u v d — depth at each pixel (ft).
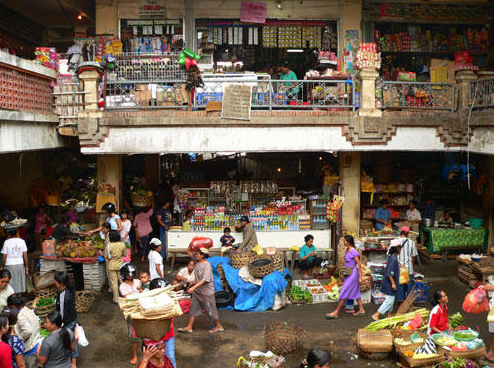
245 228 34.96
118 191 39.78
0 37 44.62
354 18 43.68
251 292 30.76
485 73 34.88
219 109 32.99
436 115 34.27
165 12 42.50
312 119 33.35
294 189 41.57
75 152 47.11
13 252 29.58
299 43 44.11
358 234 40.63
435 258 41.09
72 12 49.24
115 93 34.30
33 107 30.01
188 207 40.57
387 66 45.78
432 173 46.14
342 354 24.41
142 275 25.14
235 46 44.29
